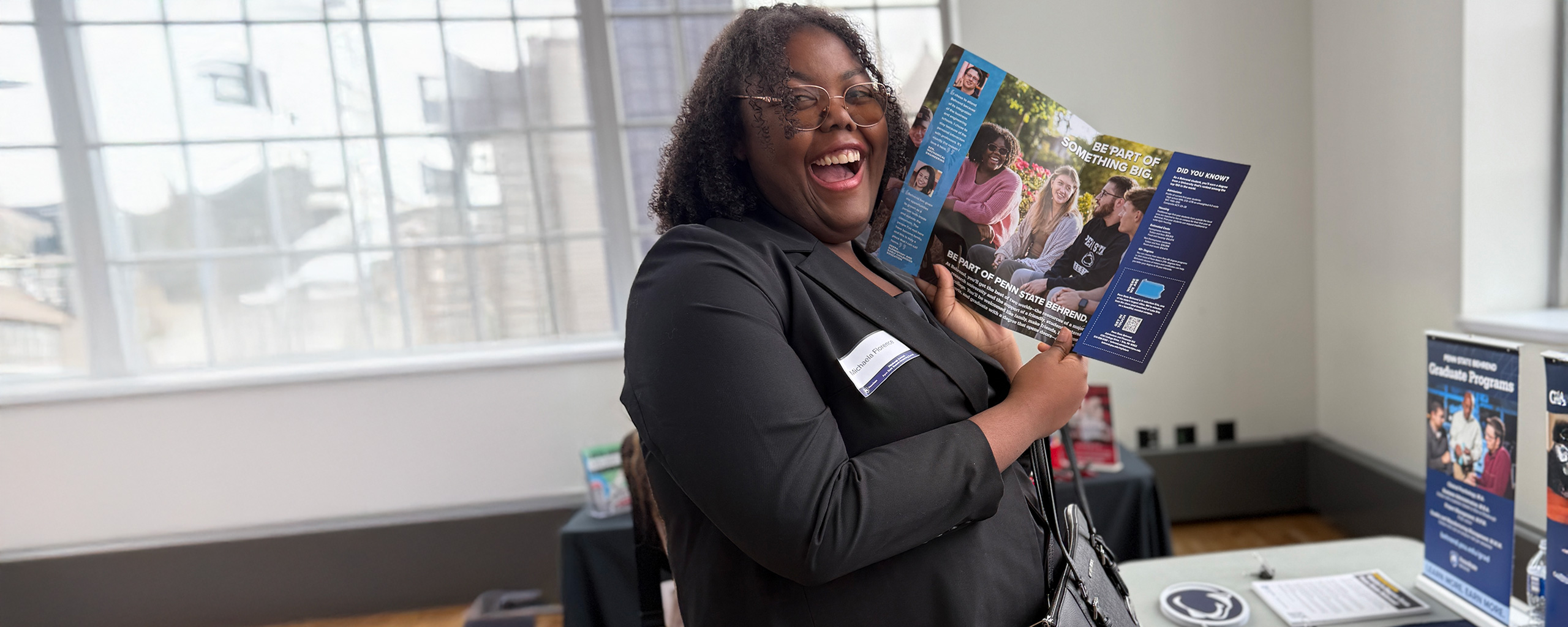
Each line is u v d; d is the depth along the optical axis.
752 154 0.76
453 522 3.27
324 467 3.21
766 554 0.56
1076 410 0.75
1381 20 3.08
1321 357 3.63
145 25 3.10
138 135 3.14
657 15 3.37
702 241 0.64
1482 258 2.76
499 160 3.35
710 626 0.66
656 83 3.41
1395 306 3.12
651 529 1.58
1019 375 0.76
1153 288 0.79
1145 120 3.49
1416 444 3.08
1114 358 0.78
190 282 3.21
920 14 3.43
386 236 3.31
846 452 0.61
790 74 0.73
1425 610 1.40
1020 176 0.82
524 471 3.31
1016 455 0.69
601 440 3.33
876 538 0.57
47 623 3.09
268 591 3.21
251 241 3.24
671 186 0.83
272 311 3.27
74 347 3.17
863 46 0.79
